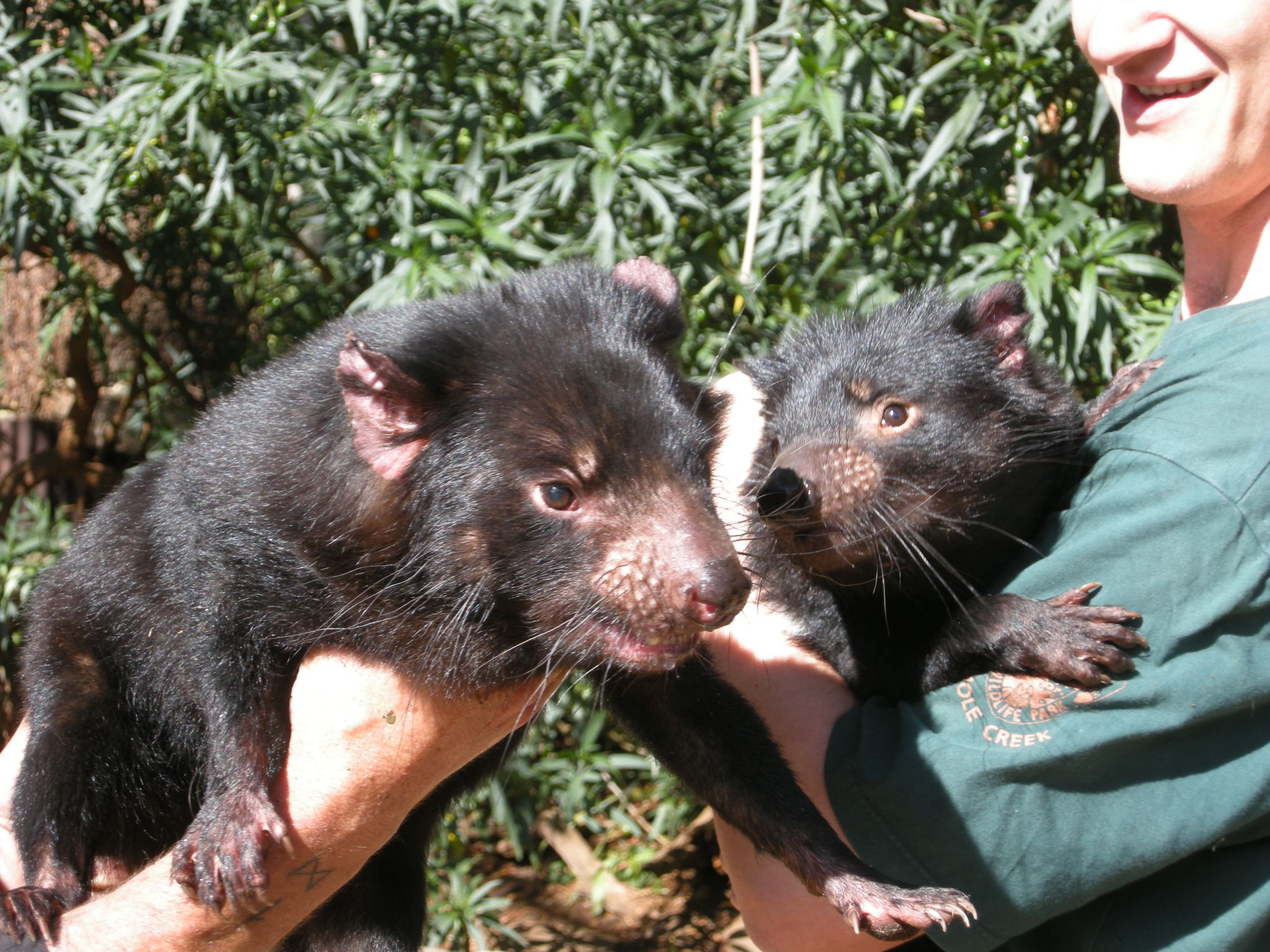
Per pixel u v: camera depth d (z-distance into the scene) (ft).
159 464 2.93
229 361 5.45
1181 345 2.38
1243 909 2.27
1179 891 2.31
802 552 2.89
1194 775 2.25
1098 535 2.34
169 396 5.63
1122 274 3.49
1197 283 2.55
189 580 2.60
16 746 2.93
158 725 2.79
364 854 2.44
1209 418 2.27
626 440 2.50
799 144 3.44
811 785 2.55
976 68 3.56
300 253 5.29
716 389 2.91
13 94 3.66
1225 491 2.23
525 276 2.76
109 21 4.20
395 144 3.69
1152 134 2.43
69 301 4.84
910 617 2.85
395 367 2.50
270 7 3.73
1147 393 2.39
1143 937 2.32
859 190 3.81
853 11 3.61
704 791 2.64
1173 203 2.43
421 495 2.55
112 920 2.41
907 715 2.40
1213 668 2.23
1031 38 3.48
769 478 2.87
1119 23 2.40
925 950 2.75
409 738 2.43
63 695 2.80
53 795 2.73
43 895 2.59
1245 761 2.25
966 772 2.31
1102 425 2.50
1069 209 3.46
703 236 3.72
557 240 3.77
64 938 2.41
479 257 3.46
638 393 2.54
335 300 4.58
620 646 2.50
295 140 3.68
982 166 3.58
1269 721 2.25
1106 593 2.32
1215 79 2.35
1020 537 2.92
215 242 5.03
